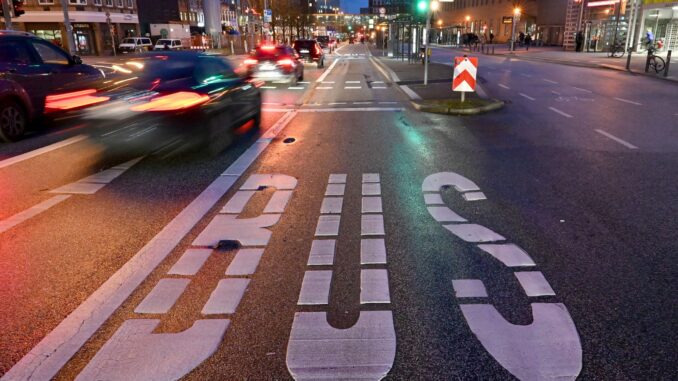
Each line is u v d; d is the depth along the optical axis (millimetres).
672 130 9461
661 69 22938
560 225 4762
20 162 7582
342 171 6930
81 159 7754
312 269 3934
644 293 3490
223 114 9023
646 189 5836
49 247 4434
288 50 20594
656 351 2869
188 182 6473
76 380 2680
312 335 3066
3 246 4469
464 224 4828
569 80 19812
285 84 20656
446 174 6645
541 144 8445
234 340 3021
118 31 55406
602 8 43500
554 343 2947
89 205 5570
